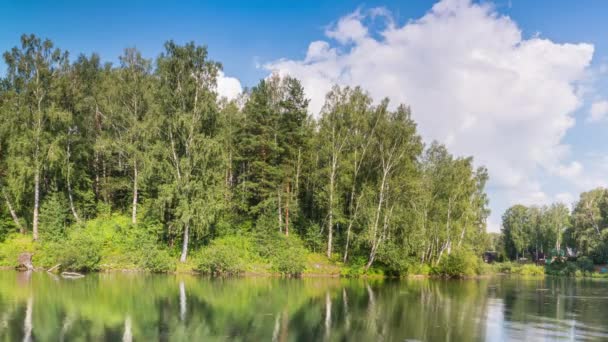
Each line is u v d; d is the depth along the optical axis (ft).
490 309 96.58
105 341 55.16
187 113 155.12
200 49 157.58
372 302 98.63
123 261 147.64
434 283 164.86
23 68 156.87
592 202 336.08
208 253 147.02
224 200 169.17
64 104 167.22
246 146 182.29
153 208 157.28
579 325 79.10
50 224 155.02
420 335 66.28
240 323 68.90
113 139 177.27
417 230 175.32
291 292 109.29
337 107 176.76
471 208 221.87
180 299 88.99
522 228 431.84
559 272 297.53
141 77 176.55
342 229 191.83
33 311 72.38
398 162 174.81
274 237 167.94
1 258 144.97
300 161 186.50
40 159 156.66
